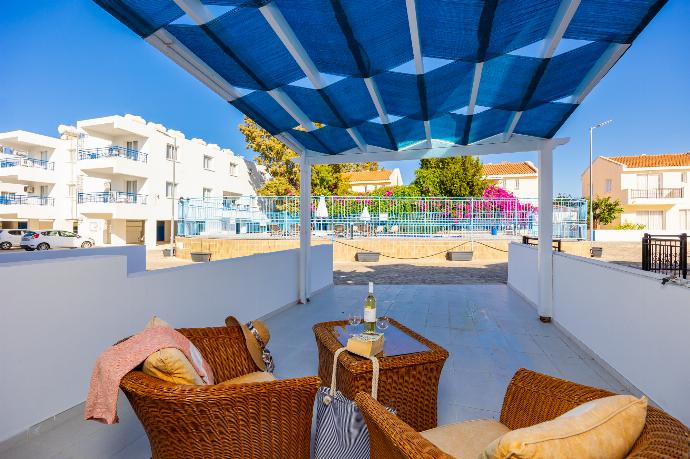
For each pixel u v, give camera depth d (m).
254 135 21.55
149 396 1.49
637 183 27.48
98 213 20.33
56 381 2.53
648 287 2.81
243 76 3.29
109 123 20.14
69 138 25.97
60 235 19.78
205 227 17.56
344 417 1.93
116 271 2.98
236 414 1.62
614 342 3.34
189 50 2.85
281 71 3.20
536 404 1.64
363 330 2.82
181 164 23.78
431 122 4.57
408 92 3.60
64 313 2.58
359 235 16.33
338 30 2.62
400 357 2.29
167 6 2.26
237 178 28.77
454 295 7.19
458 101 3.84
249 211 17.62
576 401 1.48
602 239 23.38
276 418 1.74
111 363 1.62
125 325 3.05
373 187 32.62
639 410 1.09
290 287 6.20
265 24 2.54
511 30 2.58
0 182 27.06
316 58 3.01
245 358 2.54
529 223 15.66
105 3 2.22
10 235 19.86
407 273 10.76
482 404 2.83
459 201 15.78
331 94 3.70
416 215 15.93
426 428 2.38
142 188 21.67
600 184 30.14
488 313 5.74
